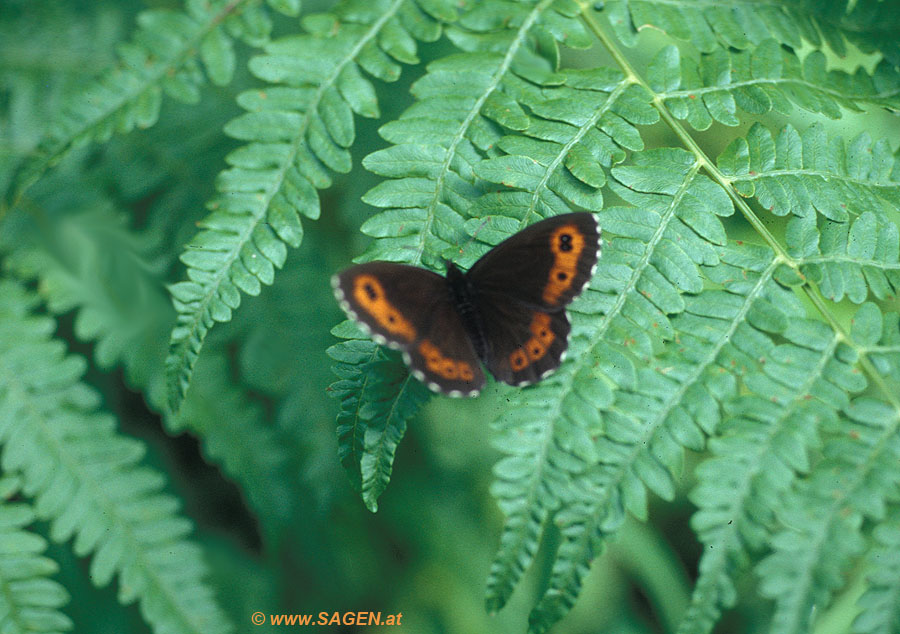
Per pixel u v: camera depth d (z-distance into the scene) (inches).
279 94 34.9
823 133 35.3
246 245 34.7
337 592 37.4
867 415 34.6
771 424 34.5
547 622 34.2
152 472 35.8
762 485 34.4
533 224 34.7
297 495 36.8
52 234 36.3
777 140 35.2
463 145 34.9
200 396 36.5
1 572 35.4
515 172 34.8
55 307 36.0
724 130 37.5
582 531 34.2
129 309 36.3
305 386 36.7
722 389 34.6
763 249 35.0
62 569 36.6
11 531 35.4
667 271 34.8
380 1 35.2
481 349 34.8
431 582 37.9
